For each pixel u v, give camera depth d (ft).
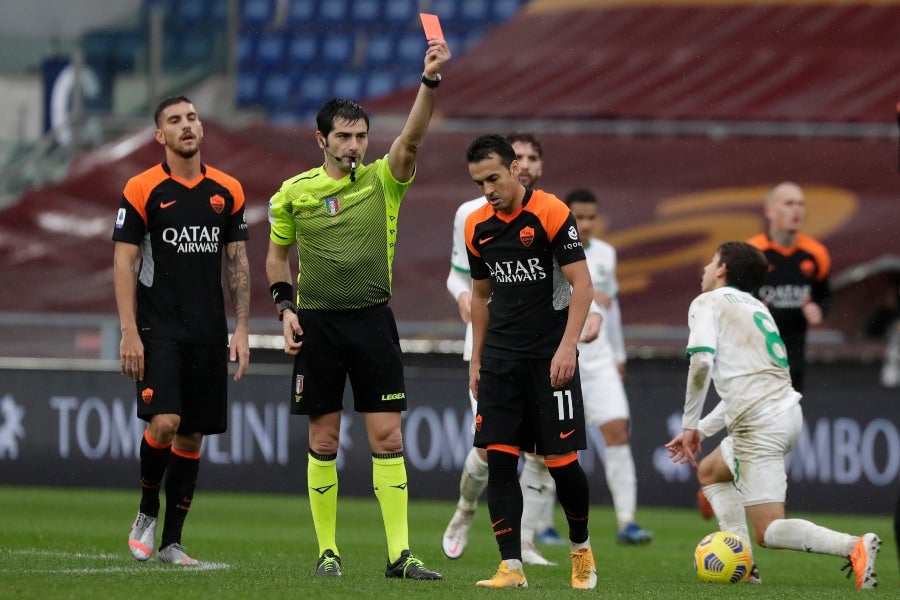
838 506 133.90
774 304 108.58
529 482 88.38
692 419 75.66
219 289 75.46
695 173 179.22
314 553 88.28
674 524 124.57
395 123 199.62
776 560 96.32
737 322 75.97
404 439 140.36
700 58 192.34
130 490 143.43
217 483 143.84
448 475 139.64
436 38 67.26
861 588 70.44
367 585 63.87
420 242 173.78
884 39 189.88
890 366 169.17
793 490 134.92
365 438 142.41
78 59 199.21
